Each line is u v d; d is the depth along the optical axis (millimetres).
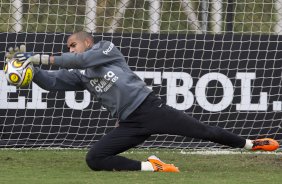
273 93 28750
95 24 32156
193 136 20906
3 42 28422
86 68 20734
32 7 32656
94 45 20859
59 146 28375
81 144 28453
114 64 20859
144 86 20906
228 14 30078
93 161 20828
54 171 21391
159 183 18641
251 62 28750
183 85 28672
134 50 28672
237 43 28734
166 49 28656
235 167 22938
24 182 18750
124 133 20828
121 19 32375
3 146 28234
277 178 20078
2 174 20688
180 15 31359
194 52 28688
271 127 28719
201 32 30016
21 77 20609
